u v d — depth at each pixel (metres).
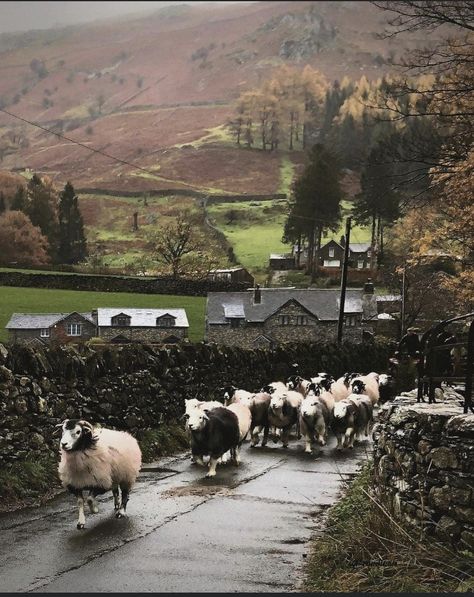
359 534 9.11
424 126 24.20
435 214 24.86
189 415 15.77
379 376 28.84
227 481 15.17
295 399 21.48
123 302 73.94
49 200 154.12
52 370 14.73
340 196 132.00
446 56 20.03
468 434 8.11
